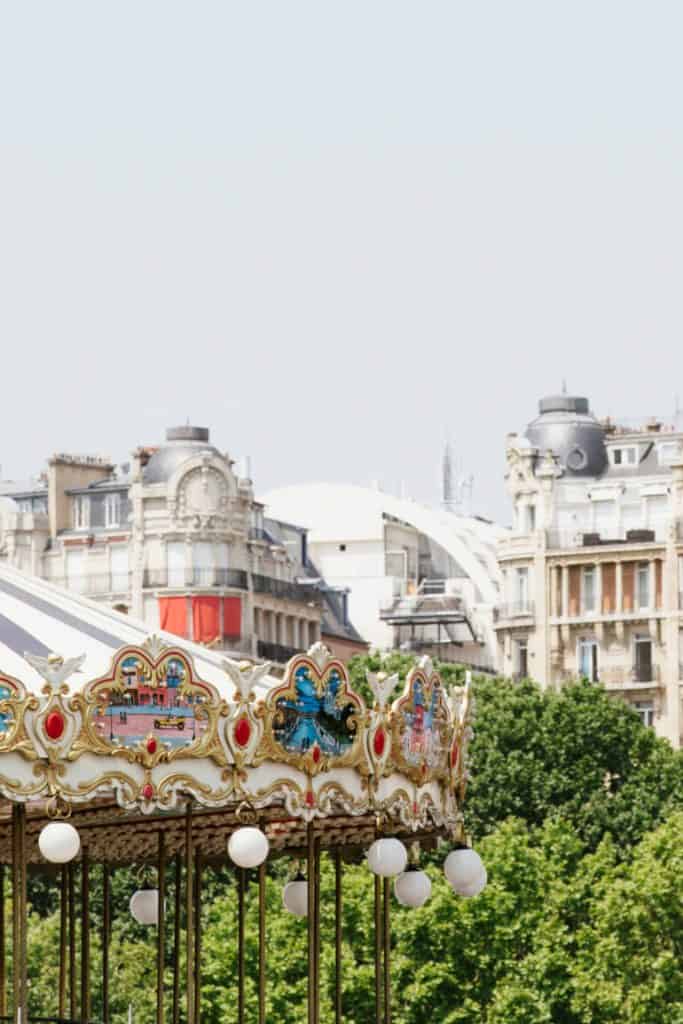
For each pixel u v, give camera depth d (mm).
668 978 156250
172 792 56562
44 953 148625
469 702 66812
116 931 156250
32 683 57938
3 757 54688
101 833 73875
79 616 63844
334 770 59531
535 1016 149125
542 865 164750
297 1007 140875
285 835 73938
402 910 150250
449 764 65000
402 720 61406
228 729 57156
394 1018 148875
